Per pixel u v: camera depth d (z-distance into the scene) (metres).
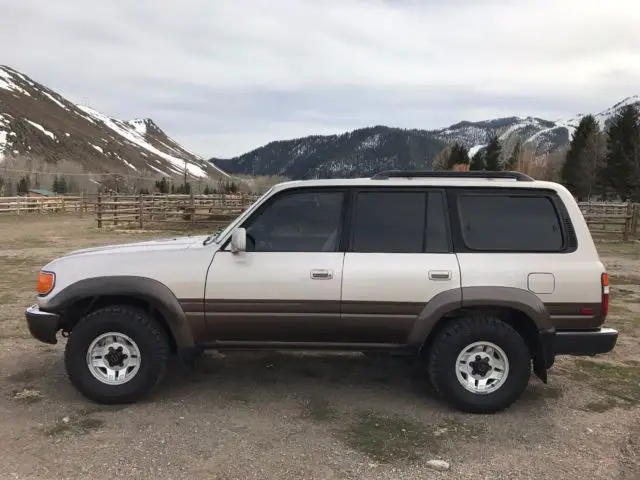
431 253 4.14
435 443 3.66
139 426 3.84
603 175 54.03
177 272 4.16
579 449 3.61
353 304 4.09
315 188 4.32
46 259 12.51
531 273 4.07
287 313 4.13
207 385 4.67
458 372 4.12
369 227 4.23
